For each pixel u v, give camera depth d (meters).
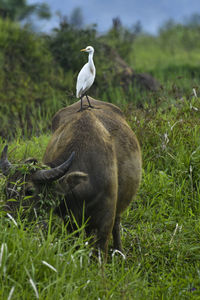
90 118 17.23
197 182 23.23
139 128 25.58
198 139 25.03
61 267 14.46
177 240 18.98
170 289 15.37
